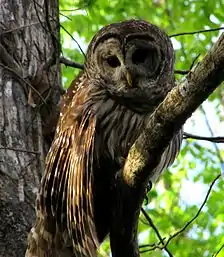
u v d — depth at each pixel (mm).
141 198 9562
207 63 8156
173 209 19797
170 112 8664
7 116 11461
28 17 12508
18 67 11945
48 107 11898
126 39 10844
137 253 9898
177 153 11617
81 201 10000
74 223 9992
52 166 10406
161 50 11008
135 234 9820
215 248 16656
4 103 11555
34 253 10328
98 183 10805
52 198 10305
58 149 10461
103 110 10914
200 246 17500
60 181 10289
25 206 10828
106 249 17984
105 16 20344
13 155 11172
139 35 10875
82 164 10148
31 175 11109
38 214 10359
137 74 10844
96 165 10836
